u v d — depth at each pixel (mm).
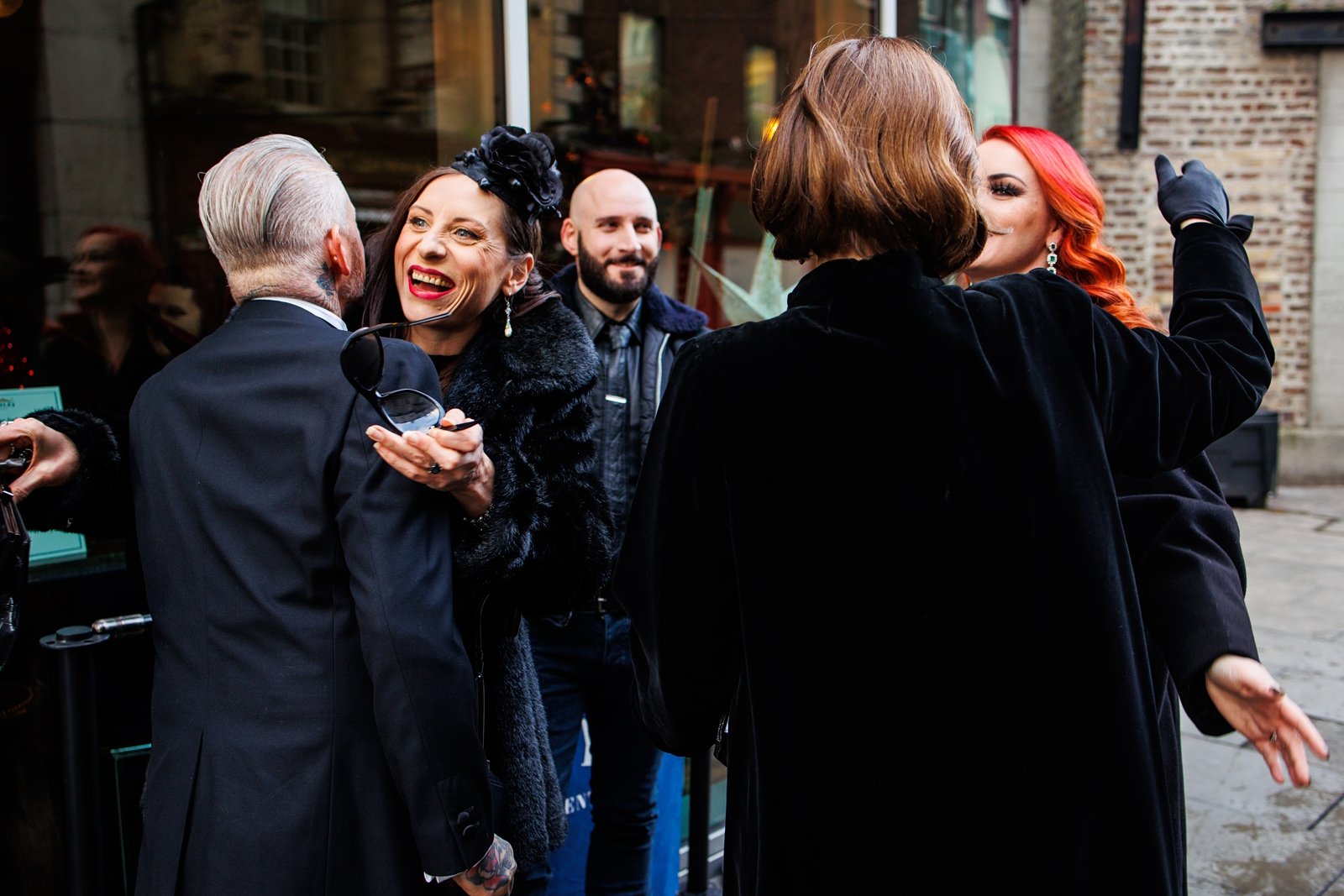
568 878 2271
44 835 2068
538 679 1856
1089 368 1087
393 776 1273
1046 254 1653
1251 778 3430
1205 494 1353
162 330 2691
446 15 2988
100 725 2127
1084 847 1016
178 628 1322
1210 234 1310
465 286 1691
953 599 1026
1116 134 7801
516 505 1554
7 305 2506
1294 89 7730
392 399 1277
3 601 1390
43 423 1435
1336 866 2904
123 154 2680
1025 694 1022
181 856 1268
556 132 3197
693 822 2684
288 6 2850
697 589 1120
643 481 1161
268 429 1290
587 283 2363
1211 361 1170
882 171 1057
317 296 1403
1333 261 7918
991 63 4238
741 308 3557
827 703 1046
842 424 1047
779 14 3500
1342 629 4836
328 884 1255
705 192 3469
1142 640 1077
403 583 1250
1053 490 1035
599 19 3225
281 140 1438
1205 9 7652
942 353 1045
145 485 1360
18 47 2547
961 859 1023
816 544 1050
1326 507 7445
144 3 2674
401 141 3027
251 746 1257
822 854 1044
